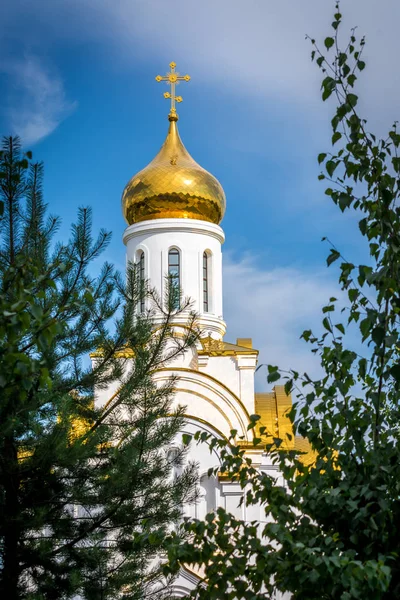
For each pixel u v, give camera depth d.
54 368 18.95
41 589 18.05
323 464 10.91
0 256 18.83
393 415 11.05
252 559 23.25
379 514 10.11
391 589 10.18
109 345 19.91
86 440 18.56
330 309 11.12
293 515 10.92
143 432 19.44
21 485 18.47
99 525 19.06
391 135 11.10
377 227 10.81
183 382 29.25
